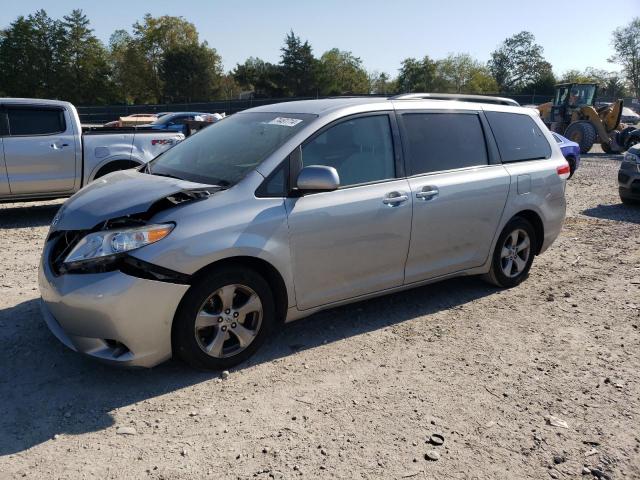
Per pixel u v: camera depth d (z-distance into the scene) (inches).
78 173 332.2
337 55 3486.7
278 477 107.0
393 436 121.0
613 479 110.7
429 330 177.5
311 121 160.4
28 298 192.7
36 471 106.4
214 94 3191.4
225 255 137.6
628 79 3048.7
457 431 123.8
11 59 2935.5
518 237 214.8
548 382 146.9
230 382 141.4
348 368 150.9
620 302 207.9
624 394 142.1
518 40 3959.2
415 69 3181.6
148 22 3230.8
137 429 120.6
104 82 3070.9
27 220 335.6
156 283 130.2
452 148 189.2
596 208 409.7
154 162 182.5
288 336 169.8
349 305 196.1
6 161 311.1
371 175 167.3
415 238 175.8
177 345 138.0
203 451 114.1
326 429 122.8
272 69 2962.6
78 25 2989.7
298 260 151.7
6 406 127.6
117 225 134.2
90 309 127.6
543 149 222.7
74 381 139.5
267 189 148.0
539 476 110.4
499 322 185.8
